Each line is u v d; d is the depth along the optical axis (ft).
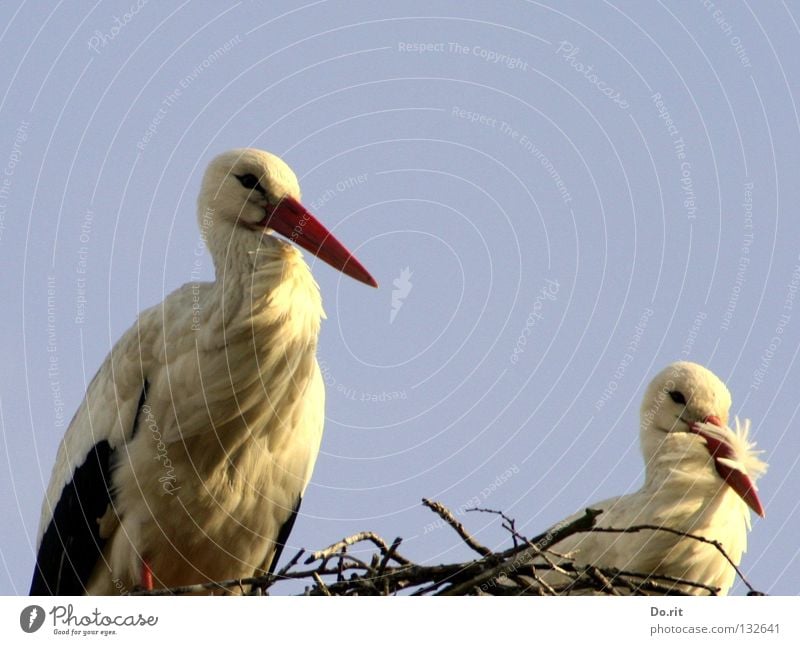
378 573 29.48
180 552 36.24
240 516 36.76
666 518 39.19
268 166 37.83
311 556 29.32
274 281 35.19
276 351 35.24
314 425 37.93
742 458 40.37
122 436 35.53
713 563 39.73
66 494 36.63
